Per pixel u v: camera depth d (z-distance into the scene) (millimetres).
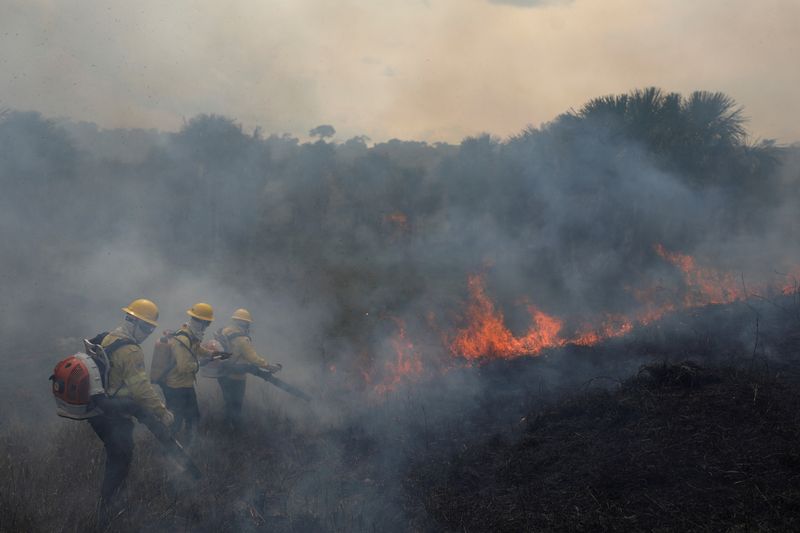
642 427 4859
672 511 3820
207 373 6664
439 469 5129
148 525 4258
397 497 4758
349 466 5590
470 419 6555
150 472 5023
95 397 4309
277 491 5000
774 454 4129
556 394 6648
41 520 4078
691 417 4797
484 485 4754
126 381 4484
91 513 4141
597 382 6688
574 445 4922
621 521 3828
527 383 7594
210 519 4383
